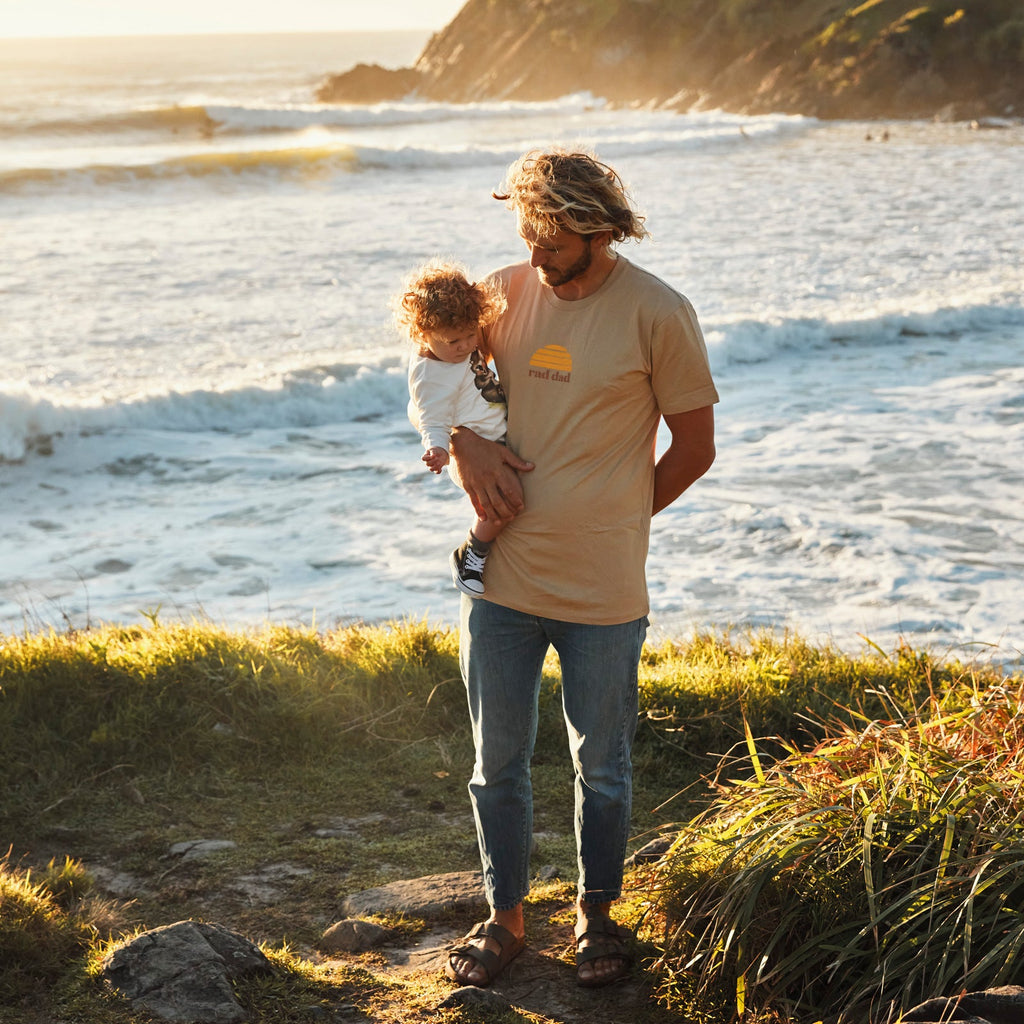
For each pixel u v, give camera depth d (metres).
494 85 94.94
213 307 16.34
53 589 7.65
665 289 2.70
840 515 8.63
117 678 4.63
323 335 14.79
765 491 9.23
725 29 79.12
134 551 8.38
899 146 42.44
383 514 9.17
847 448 10.32
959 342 14.51
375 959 2.99
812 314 14.84
